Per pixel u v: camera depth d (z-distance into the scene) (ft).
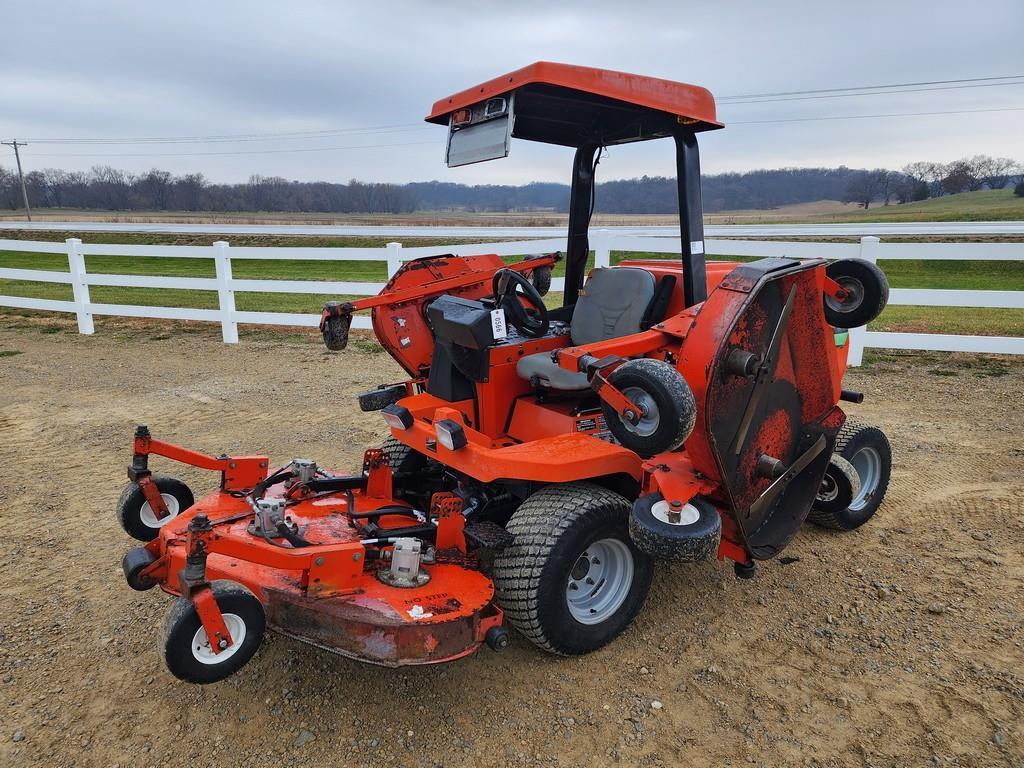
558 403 12.42
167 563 9.74
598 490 10.31
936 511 15.05
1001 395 23.31
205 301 51.90
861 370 27.07
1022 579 12.39
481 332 11.26
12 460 18.86
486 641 9.18
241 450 19.49
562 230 59.11
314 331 37.81
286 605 9.02
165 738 9.04
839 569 12.89
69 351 33.42
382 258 33.17
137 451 11.64
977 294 26.05
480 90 10.79
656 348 10.23
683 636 11.03
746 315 9.53
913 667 10.21
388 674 10.16
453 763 8.62
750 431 10.36
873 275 11.73
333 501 11.91
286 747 8.87
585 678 10.09
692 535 8.86
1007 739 8.82
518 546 9.73
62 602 12.07
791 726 9.15
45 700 9.72
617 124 12.71
